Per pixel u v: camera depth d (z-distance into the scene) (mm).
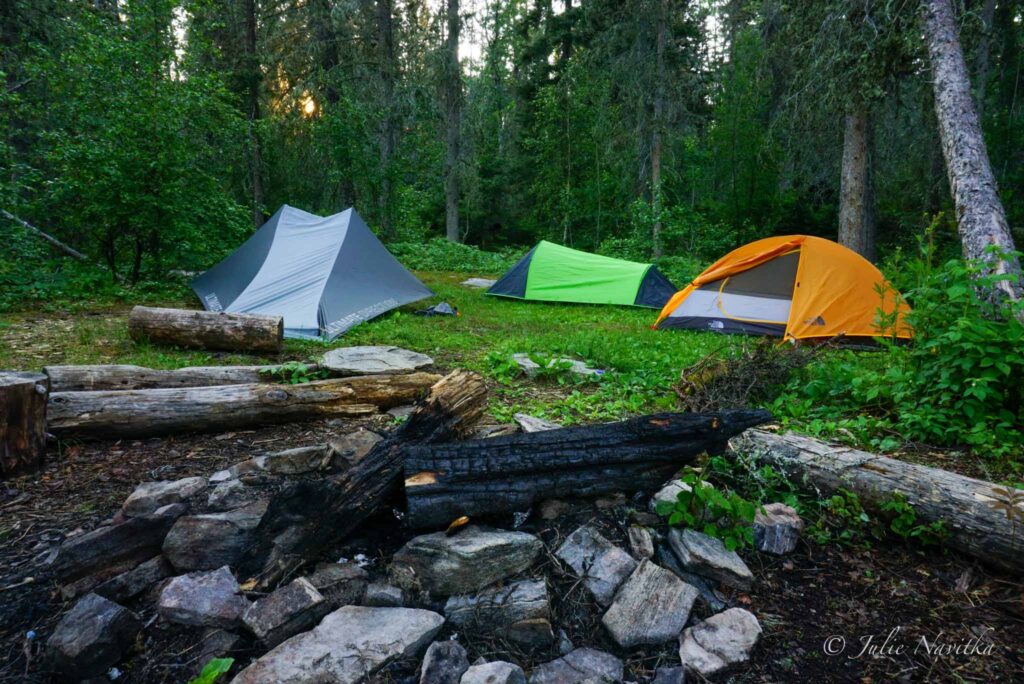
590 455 2785
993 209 7129
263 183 22844
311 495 2650
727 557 2658
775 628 2408
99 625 2162
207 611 2328
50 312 8812
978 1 10031
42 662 2188
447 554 2479
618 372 6344
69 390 4480
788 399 5020
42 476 3521
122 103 10570
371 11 23203
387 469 2732
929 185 17172
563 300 12203
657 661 2250
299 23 23328
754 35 22328
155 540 2719
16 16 12641
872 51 10523
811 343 7766
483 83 29719
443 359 6684
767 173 22391
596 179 24922
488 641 2336
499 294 12742
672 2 20922
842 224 13906
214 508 2924
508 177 29156
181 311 6848
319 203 25125
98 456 3797
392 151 23469
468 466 2670
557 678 2137
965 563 2787
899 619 2473
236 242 13133
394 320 9125
